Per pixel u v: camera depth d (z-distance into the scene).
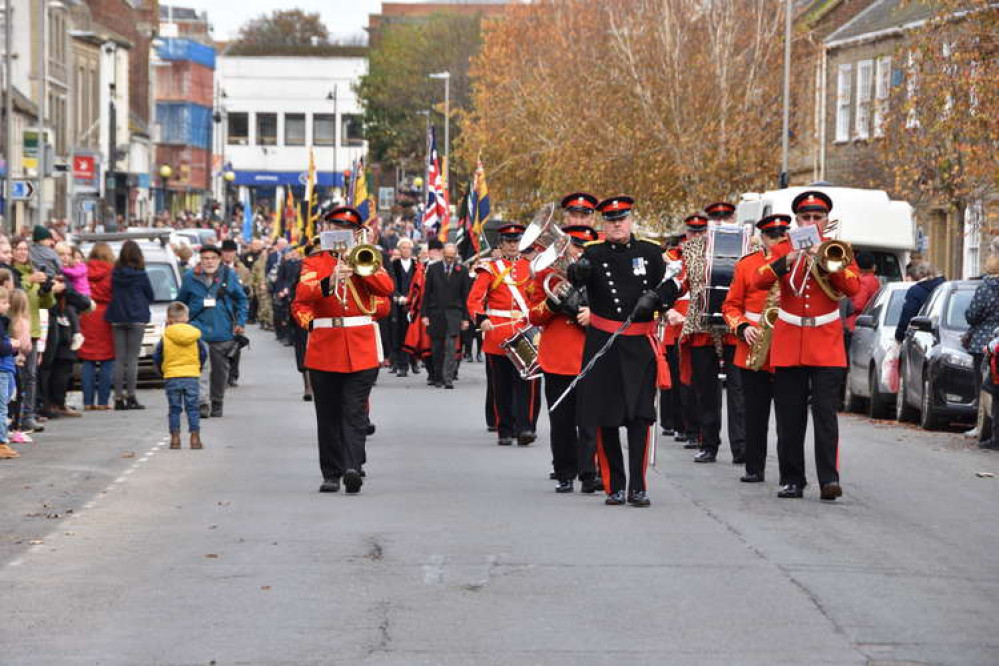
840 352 18.58
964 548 15.45
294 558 14.72
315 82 178.00
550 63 85.31
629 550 15.07
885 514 17.61
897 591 13.27
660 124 71.12
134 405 30.97
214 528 16.48
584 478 18.78
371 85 144.75
